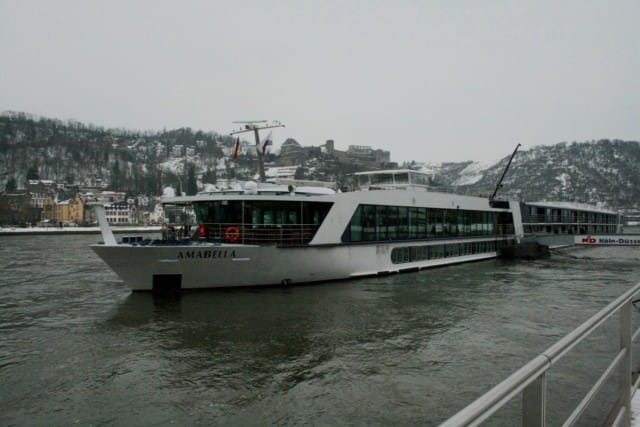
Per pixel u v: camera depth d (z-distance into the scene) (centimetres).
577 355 1478
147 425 1062
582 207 6944
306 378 1316
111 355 1498
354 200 2884
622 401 491
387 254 3209
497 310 2133
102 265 4303
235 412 1122
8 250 6406
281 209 2600
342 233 2816
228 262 2403
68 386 1262
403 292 2556
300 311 2073
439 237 3750
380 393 1222
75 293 2634
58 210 17825
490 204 4594
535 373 284
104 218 2322
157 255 2264
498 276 3262
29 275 3519
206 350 1544
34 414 1109
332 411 1127
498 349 1566
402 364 1425
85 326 1848
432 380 1305
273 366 1403
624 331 491
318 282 2778
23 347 1587
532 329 1811
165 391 1233
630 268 3838
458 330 1791
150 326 1830
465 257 4141
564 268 3831
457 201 4022
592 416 1039
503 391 256
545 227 5803
